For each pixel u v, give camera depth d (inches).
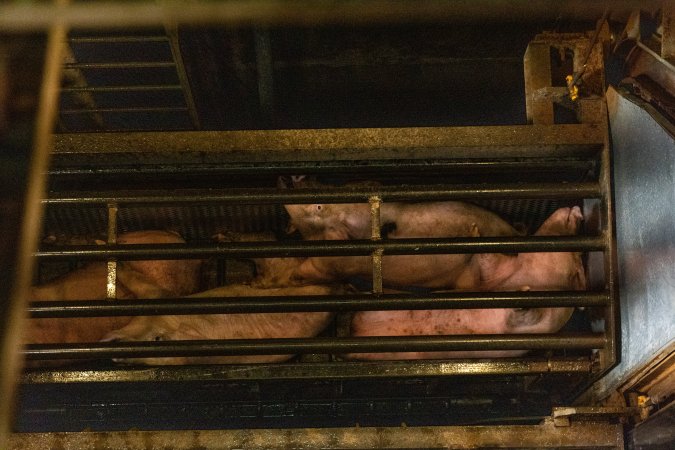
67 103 157.9
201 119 182.5
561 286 146.0
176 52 137.9
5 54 40.2
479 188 136.1
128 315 134.7
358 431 137.2
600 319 140.6
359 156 141.7
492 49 171.3
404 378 152.9
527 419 158.2
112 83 173.6
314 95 179.0
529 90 141.9
